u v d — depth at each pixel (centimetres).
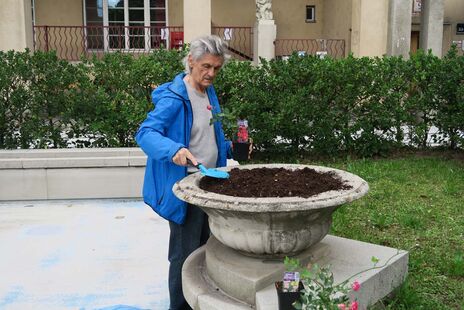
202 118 330
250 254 304
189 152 300
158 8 1645
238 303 292
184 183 305
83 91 749
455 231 518
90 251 477
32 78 734
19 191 639
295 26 1752
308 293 263
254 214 274
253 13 1711
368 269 324
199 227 337
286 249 291
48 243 498
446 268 417
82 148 691
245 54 1694
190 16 1280
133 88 773
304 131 859
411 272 413
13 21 1201
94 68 762
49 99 739
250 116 831
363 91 862
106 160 639
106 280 414
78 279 416
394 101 875
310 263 314
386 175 759
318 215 289
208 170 310
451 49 891
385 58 888
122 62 773
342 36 1556
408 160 860
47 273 428
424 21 1376
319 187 302
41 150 659
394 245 483
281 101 836
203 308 297
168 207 320
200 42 310
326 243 360
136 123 759
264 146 881
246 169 351
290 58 863
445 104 882
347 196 281
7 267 441
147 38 1584
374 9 1363
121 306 362
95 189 646
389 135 904
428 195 650
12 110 736
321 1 1744
